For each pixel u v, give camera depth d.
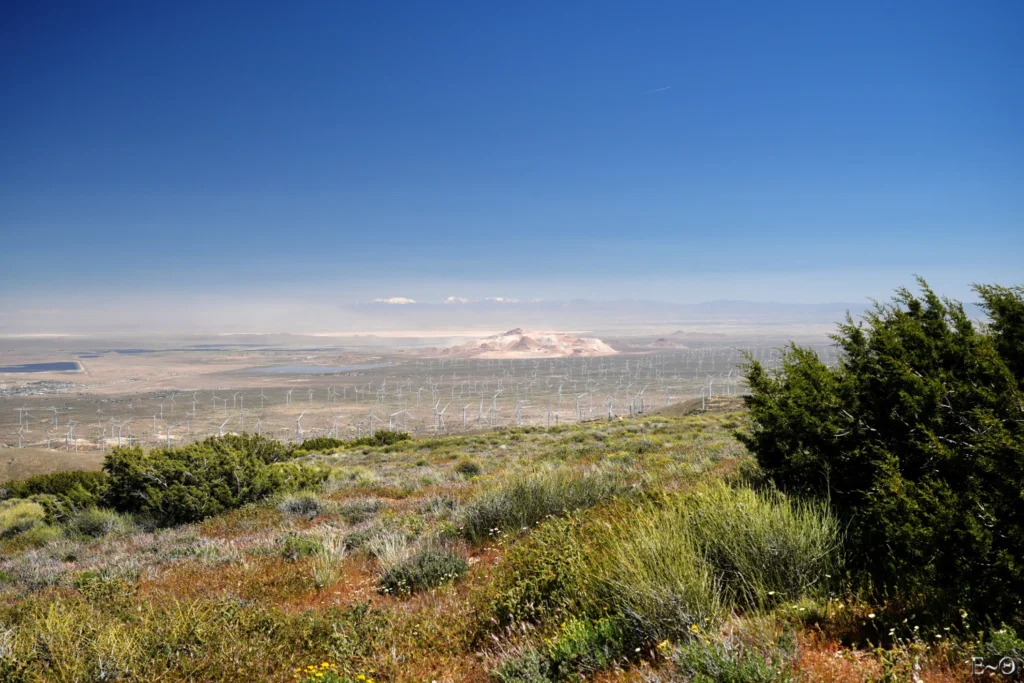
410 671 5.82
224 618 6.85
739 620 4.99
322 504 18.89
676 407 123.75
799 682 3.96
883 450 6.52
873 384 7.51
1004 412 5.39
